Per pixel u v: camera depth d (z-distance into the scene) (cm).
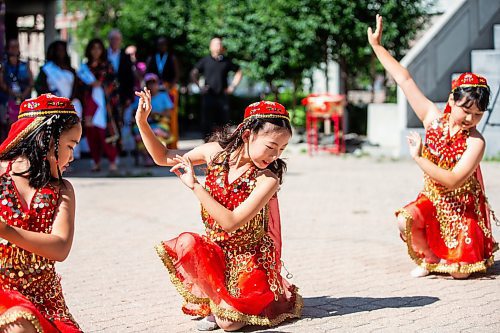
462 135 569
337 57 1695
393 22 1575
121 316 502
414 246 590
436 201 587
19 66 1226
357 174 1210
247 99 2183
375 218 846
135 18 2152
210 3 2047
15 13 1644
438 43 1373
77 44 2597
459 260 580
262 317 459
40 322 339
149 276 611
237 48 1669
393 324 477
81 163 1434
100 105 1247
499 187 997
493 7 1390
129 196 1027
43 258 361
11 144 362
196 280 451
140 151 1367
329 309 511
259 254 461
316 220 839
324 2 1548
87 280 597
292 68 1667
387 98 1970
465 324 475
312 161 1410
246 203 437
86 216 878
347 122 1828
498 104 1278
